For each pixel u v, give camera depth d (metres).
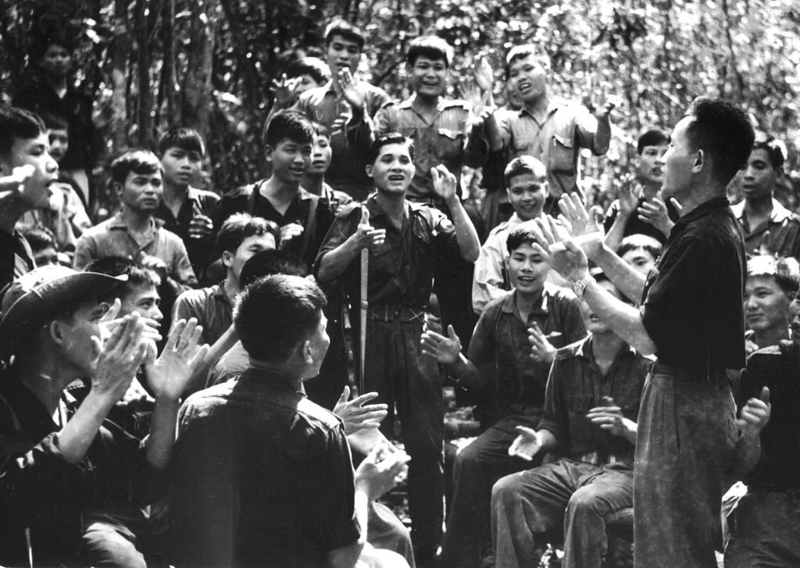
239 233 7.34
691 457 5.57
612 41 13.82
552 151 9.54
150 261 8.12
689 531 5.58
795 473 6.39
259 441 4.75
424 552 7.70
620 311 5.59
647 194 9.51
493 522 7.10
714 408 5.61
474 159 9.51
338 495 4.79
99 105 12.24
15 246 6.38
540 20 13.66
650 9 13.89
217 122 13.29
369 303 7.80
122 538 5.70
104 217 11.55
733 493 6.68
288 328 4.82
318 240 8.34
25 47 11.39
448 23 13.71
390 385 7.76
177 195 9.37
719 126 5.60
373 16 14.14
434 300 9.24
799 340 6.42
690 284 5.47
